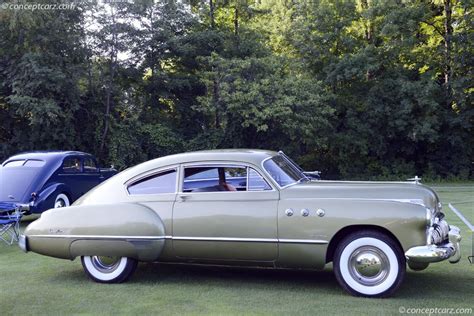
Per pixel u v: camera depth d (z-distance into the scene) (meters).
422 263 4.99
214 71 23.27
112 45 23.19
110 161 22.97
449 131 26.62
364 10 26.36
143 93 25.33
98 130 22.92
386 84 25.33
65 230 5.72
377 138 26.33
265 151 5.98
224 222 5.33
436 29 26.75
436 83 25.30
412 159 28.47
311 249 5.09
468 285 5.50
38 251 5.84
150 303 4.97
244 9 26.66
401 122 24.80
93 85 22.84
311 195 5.23
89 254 5.66
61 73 19.67
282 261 5.23
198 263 5.57
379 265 4.98
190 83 25.56
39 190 9.83
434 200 5.18
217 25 27.27
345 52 26.88
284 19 27.80
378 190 5.19
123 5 23.03
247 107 21.78
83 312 4.72
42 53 19.89
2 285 5.72
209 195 5.49
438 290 5.30
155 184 5.75
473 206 12.77
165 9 24.62
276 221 5.18
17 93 19.38
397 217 4.88
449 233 5.14
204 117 26.31
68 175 10.75
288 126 21.83
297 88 22.61
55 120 19.78
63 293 5.37
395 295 5.11
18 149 21.47
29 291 5.46
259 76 22.66
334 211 5.05
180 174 5.70
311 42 26.12
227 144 24.33
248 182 5.45
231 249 5.32
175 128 25.75
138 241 5.51
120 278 5.72
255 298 5.08
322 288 5.45
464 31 25.22
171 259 5.60
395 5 25.36
